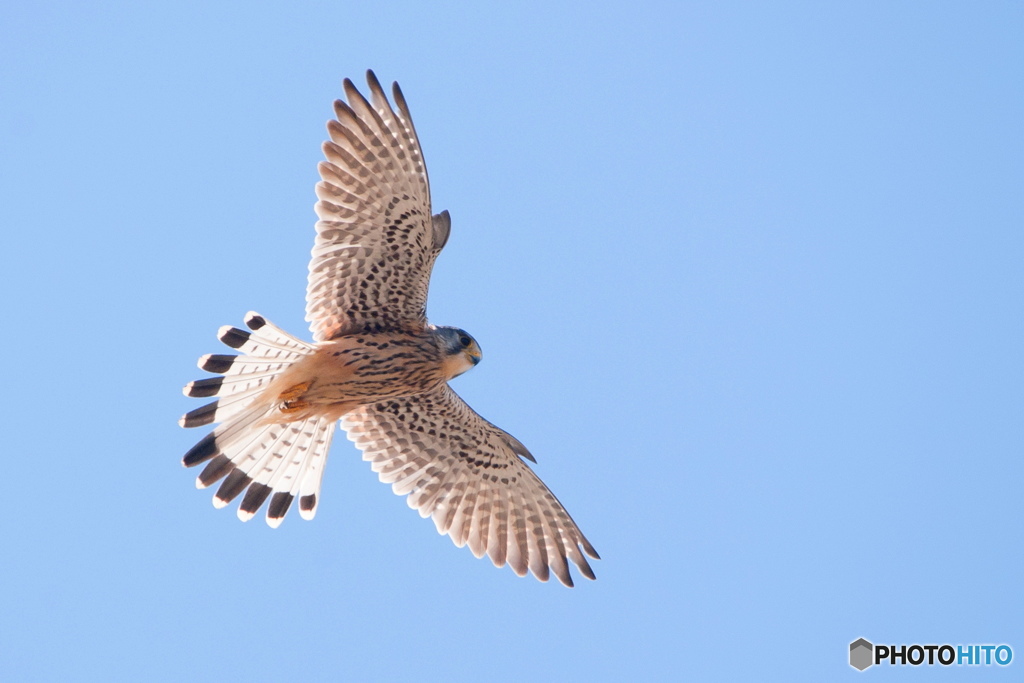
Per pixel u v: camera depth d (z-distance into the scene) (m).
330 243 13.54
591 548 16.12
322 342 13.83
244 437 14.41
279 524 14.60
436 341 14.59
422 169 13.23
